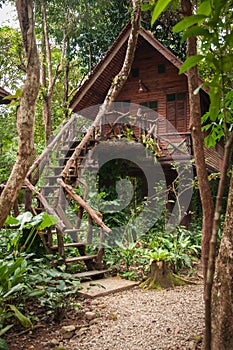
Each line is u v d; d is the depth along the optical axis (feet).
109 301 13.20
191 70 8.05
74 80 50.03
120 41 27.94
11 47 37.52
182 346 8.27
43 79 37.65
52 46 44.86
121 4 37.83
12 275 11.14
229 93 7.79
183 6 7.79
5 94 26.35
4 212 9.28
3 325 10.23
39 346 9.05
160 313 11.30
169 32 37.42
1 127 27.63
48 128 33.94
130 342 8.91
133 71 32.71
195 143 8.07
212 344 5.95
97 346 8.84
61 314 10.87
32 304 12.16
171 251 18.51
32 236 15.43
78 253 19.19
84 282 15.96
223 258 5.96
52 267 15.30
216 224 3.92
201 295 13.56
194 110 8.06
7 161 26.71
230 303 5.81
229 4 4.67
